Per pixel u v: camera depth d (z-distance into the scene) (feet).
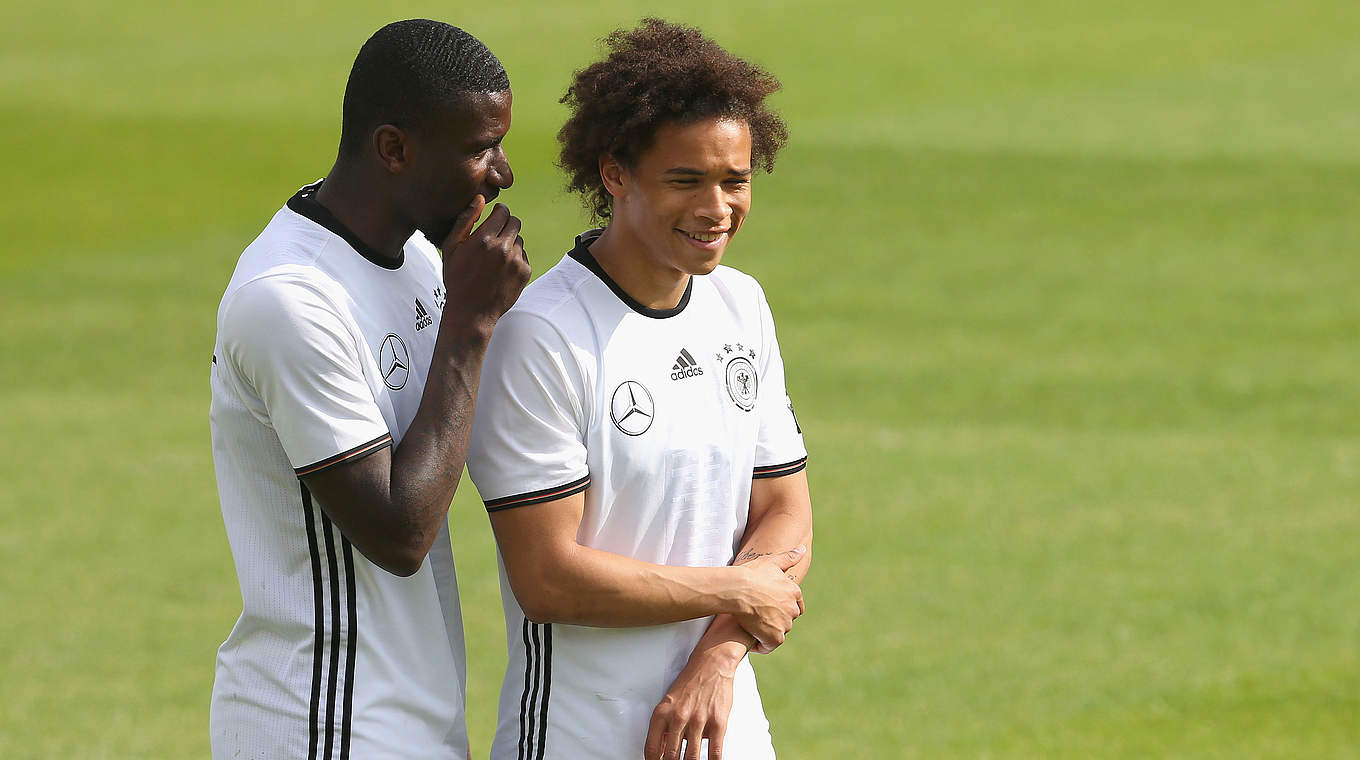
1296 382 130.52
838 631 81.35
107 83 297.12
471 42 31.65
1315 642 77.36
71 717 70.95
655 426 32.58
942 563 91.30
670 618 32.53
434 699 33.60
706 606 32.65
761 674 75.87
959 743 66.59
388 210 32.27
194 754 67.00
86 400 132.16
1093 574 88.74
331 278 31.55
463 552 96.32
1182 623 80.84
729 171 31.17
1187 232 187.01
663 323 33.12
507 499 31.91
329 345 30.63
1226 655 76.18
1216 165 218.18
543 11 374.02
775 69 302.66
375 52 31.27
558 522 31.76
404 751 32.86
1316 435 115.96
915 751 65.98
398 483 30.32
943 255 180.75
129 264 184.55
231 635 33.71
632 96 31.17
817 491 105.09
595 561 31.83
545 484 31.65
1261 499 101.30
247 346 30.66
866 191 211.82
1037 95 272.51
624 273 32.81
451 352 30.76
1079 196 205.67
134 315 161.79
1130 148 230.68
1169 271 170.91
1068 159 225.35
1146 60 299.58
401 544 30.55
